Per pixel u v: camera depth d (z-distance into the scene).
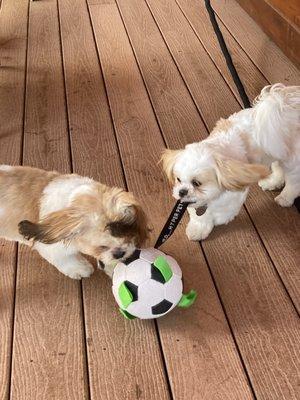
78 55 1.73
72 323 0.90
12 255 1.04
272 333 0.86
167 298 0.82
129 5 2.04
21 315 0.92
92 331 0.89
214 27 1.63
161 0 2.06
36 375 0.83
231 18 1.88
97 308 0.92
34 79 1.62
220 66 1.60
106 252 0.81
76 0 2.12
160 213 1.10
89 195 0.80
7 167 0.89
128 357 0.84
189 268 0.98
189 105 1.44
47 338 0.88
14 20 2.00
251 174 0.87
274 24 1.66
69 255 0.92
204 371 0.81
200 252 1.01
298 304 0.90
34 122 1.43
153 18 1.93
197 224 1.01
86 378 0.82
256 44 1.70
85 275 0.97
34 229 0.77
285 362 0.81
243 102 1.38
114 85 1.56
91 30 1.88
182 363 0.83
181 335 0.87
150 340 0.87
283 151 0.95
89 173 1.23
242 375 0.80
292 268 0.96
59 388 0.81
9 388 0.82
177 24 1.87
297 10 1.48
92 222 0.77
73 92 1.54
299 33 1.48
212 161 0.87
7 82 1.61
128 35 1.83
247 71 1.56
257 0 1.77
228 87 1.50
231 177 0.87
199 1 2.02
